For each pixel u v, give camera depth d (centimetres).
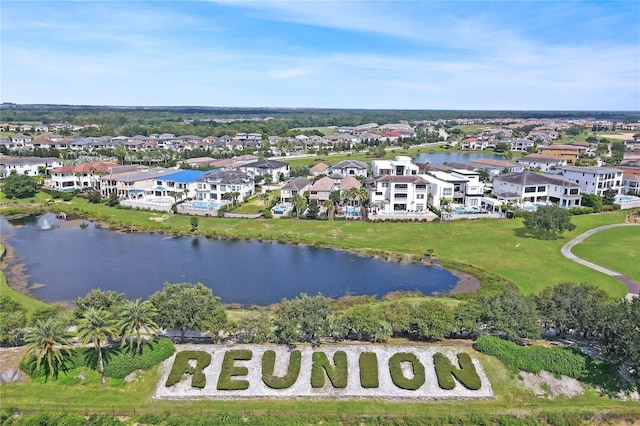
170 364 4675
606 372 4556
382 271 7888
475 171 14975
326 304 5372
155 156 19100
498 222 10625
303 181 13738
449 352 4862
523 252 8556
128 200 12788
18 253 8819
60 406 4153
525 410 4178
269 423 4012
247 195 13325
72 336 5144
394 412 4162
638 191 13325
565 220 9212
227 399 4331
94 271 7875
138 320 4544
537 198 12381
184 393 4378
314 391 4428
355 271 7900
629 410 4200
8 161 16075
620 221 10819
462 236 9631
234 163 17188
